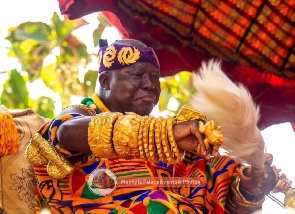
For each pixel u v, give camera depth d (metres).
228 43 4.13
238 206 3.60
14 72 5.50
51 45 5.46
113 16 4.23
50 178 3.49
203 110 3.07
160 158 2.81
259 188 3.49
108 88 3.60
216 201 3.61
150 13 4.09
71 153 3.23
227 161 3.69
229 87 3.06
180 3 4.08
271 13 4.06
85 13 4.01
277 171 3.48
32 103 5.59
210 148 2.71
